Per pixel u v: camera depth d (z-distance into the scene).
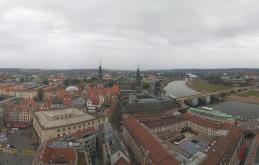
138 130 175.62
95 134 183.12
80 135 175.12
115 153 134.50
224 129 189.12
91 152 175.62
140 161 154.62
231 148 150.75
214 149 141.88
